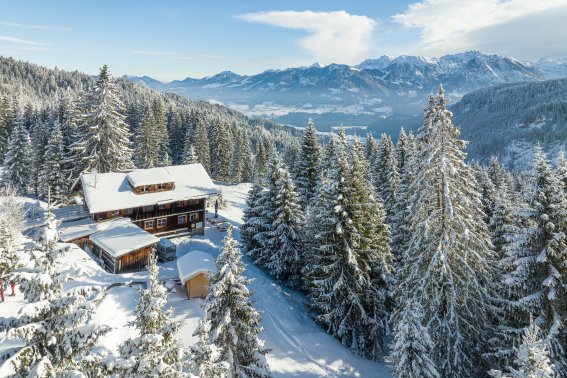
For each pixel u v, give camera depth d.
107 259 34.97
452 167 19.92
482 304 20.75
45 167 56.12
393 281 28.89
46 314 8.48
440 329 20.94
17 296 25.22
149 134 78.75
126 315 25.75
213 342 17.09
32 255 8.67
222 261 17.75
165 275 33.72
